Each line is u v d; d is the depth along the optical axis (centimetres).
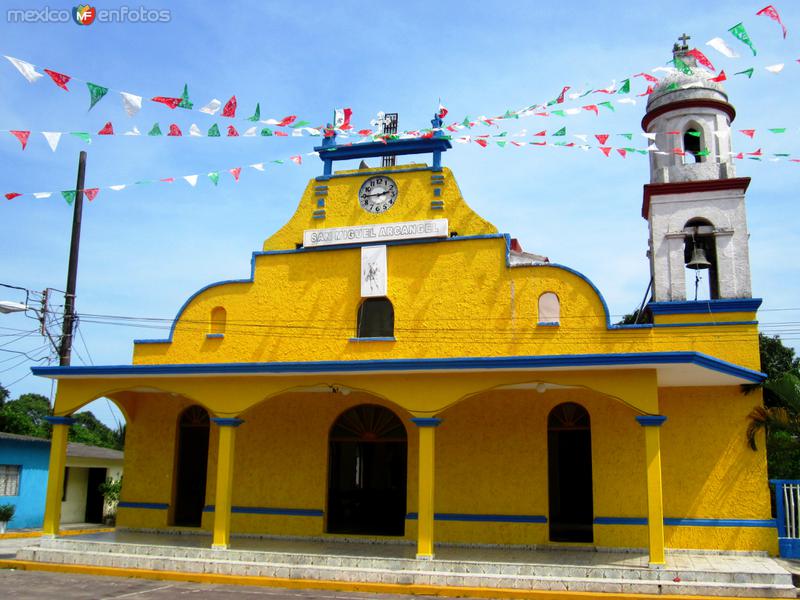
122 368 1669
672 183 1759
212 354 1897
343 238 1855
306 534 1817
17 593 1291
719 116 1819
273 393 1608
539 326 1695
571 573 1341
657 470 1372
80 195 2148
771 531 1579
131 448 2017
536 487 1697
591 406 1700
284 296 1880
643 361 1359
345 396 1875
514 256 2542
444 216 1812
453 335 1738
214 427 1956
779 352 2819
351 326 1814
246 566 1459
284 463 1880
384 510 1811
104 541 1686
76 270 2094
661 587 1279
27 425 3456
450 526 1723
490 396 1767
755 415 1619
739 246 1712
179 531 1912
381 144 1902
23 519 2331
